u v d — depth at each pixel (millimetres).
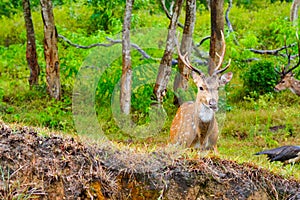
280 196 6727
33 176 5984
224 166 6660
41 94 14195
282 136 11781
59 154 6223
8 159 6031
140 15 17859
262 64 15172
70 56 14711
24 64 17109
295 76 16125
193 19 12547
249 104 14078
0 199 5711
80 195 5973
